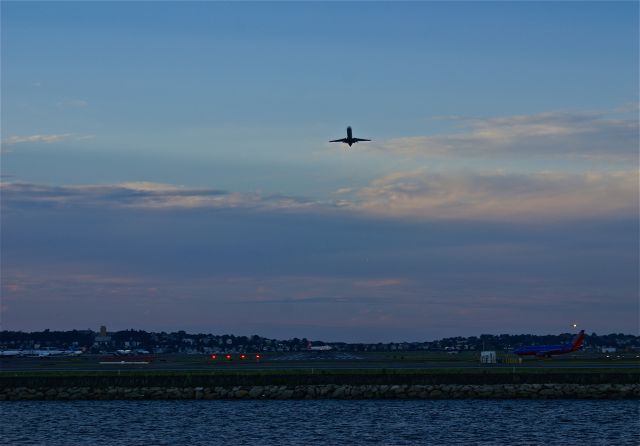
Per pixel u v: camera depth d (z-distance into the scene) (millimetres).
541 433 107875
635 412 124312
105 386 151125
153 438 108250
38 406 140125
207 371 163875
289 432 110812
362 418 121625
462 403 137250
